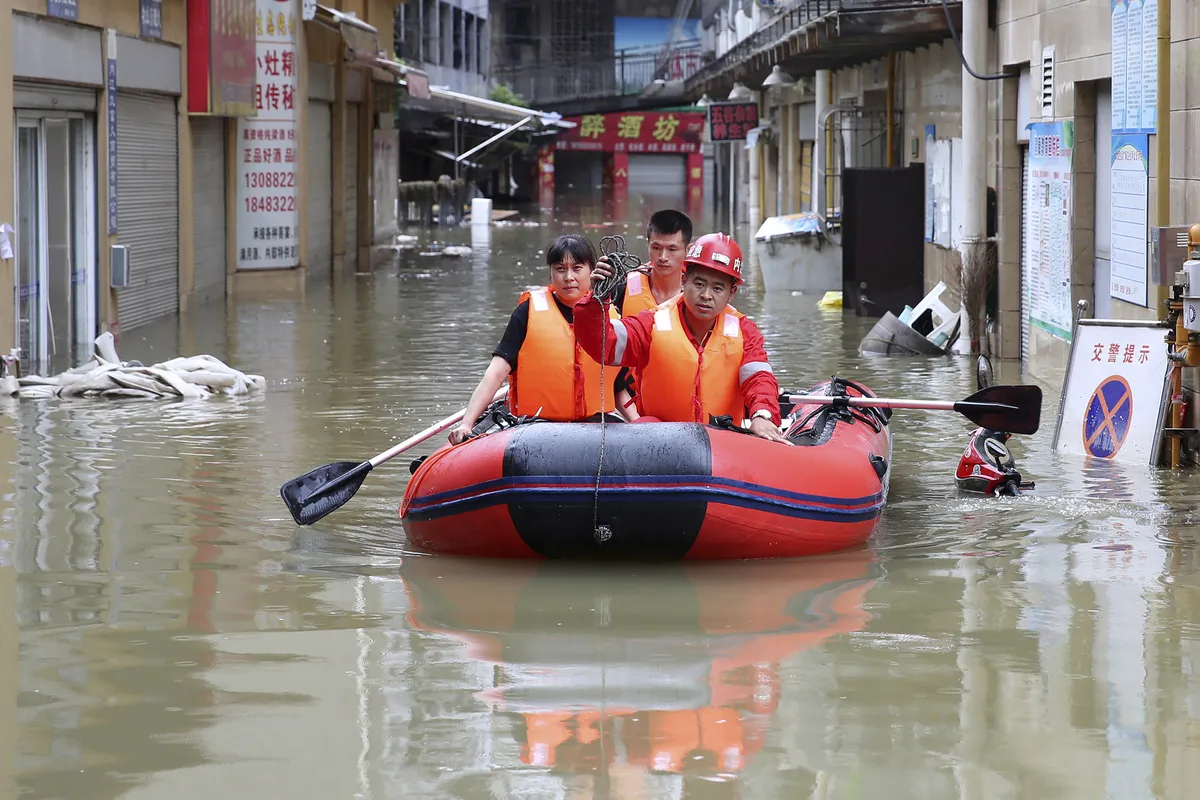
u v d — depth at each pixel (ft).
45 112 43.88
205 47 59.62
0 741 13.60
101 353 40.22
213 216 66.49
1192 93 28.07
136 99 54.08
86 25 46.47
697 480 20.25
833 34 54.80
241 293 69.46
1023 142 44.37
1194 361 26.96
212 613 18.10
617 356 21.72
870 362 44.78
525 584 19.76
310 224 79.51
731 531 20.45
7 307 39.50
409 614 18.07
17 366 39.29
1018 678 15.37
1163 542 22.08
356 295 68.69
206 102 60.08
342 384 39.78
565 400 22.56
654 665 15.87
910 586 19.51
